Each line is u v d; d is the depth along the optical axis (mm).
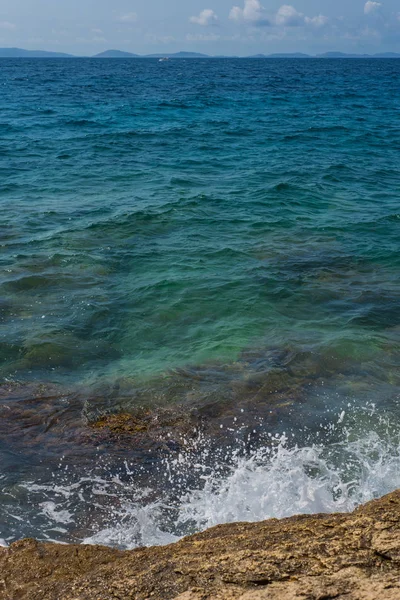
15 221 14430
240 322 9664
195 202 16375
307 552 3500
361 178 20188
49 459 6348
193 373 8164
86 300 10305
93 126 32062
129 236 13562
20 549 4422
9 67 135000
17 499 5742
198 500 5734
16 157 22953
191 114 37844
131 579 3557
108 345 8977
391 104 46656
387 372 8273
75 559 4270
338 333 9289
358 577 3264
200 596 3285
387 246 13258
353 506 5613
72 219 14680
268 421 7133
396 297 10672
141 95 51719
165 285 10938
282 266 11953
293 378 8055
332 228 14469
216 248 12898
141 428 6949
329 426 7043
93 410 7301
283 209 16062
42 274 11250
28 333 9141
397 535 3551
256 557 3521
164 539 5234
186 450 6555
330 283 11219
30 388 7785
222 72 106500
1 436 6734
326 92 57625
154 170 21031
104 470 6191
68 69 122000
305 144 27188
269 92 56344
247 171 20938
